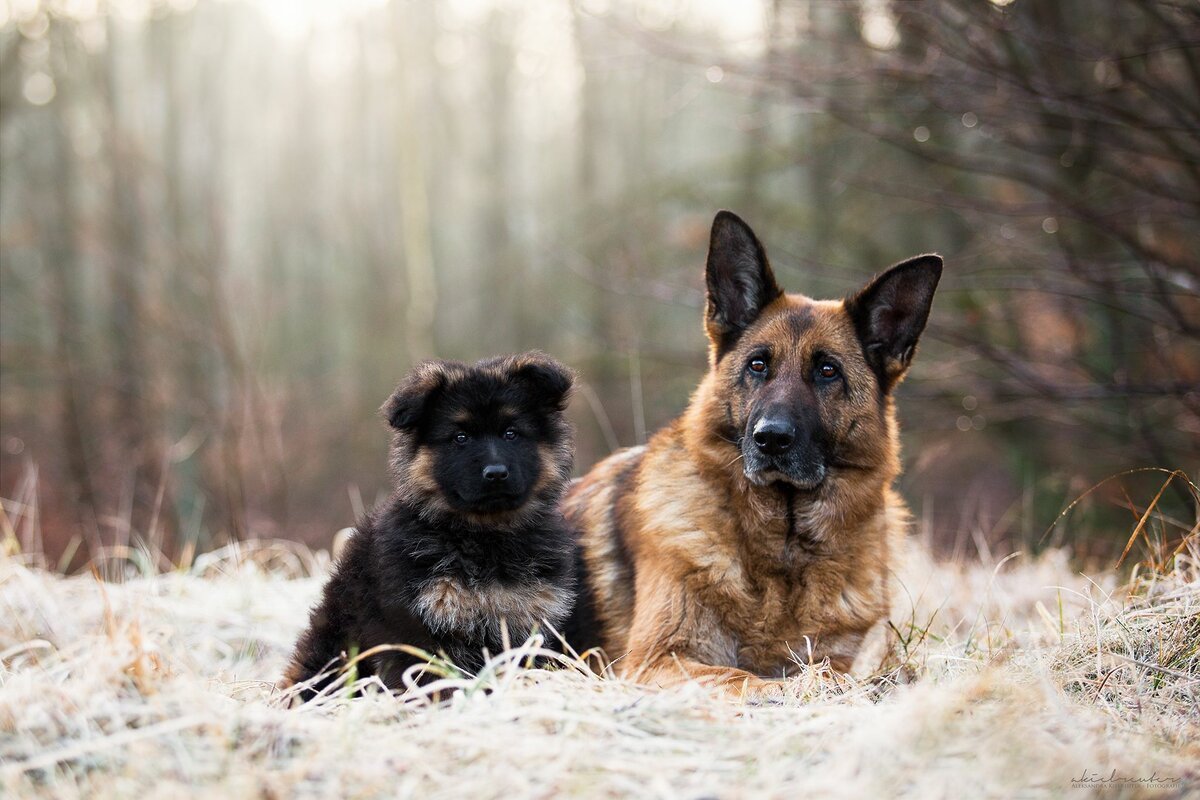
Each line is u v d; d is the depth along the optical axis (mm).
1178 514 10703
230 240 38281
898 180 14688
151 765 3848
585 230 23875
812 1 10852
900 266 6660
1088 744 3973
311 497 25359
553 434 6738
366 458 27750
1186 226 12125
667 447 6910
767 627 6402
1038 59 10430
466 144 42781
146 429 22578
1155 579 6230
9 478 20422
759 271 6840
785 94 11789
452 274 42219
